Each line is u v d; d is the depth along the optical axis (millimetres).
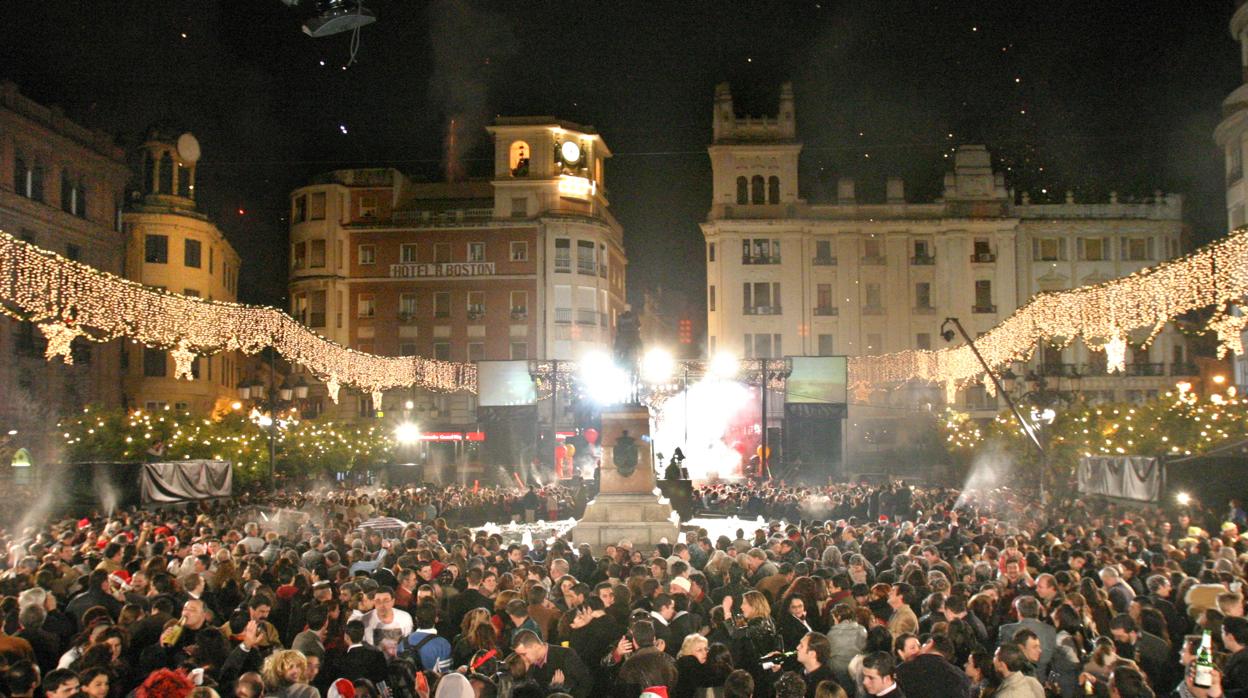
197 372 57344
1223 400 31203
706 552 15984
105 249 52000
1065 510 26266
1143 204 72188
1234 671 8141
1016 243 71938
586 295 73000
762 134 72875
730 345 71125
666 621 9906
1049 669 9242
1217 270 24344
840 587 11086
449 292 72875
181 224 57562
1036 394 37156
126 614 9516
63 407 48125
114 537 15328
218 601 11359
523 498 38938
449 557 14414
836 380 57281
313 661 7938
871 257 71812
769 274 71688
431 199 76500
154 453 28828
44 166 46781
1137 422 32875
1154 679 9203
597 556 22688
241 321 34938
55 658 9406
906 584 10852
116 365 53406
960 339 70812
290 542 17656
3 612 9867
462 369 62156
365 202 74188
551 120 73188
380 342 72875
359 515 25875
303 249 72938
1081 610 10195
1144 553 14617
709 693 8203
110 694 7648
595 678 9359
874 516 34188
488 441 59094
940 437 57000
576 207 73812
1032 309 34469
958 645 8922
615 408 25641
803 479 59312
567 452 52688
